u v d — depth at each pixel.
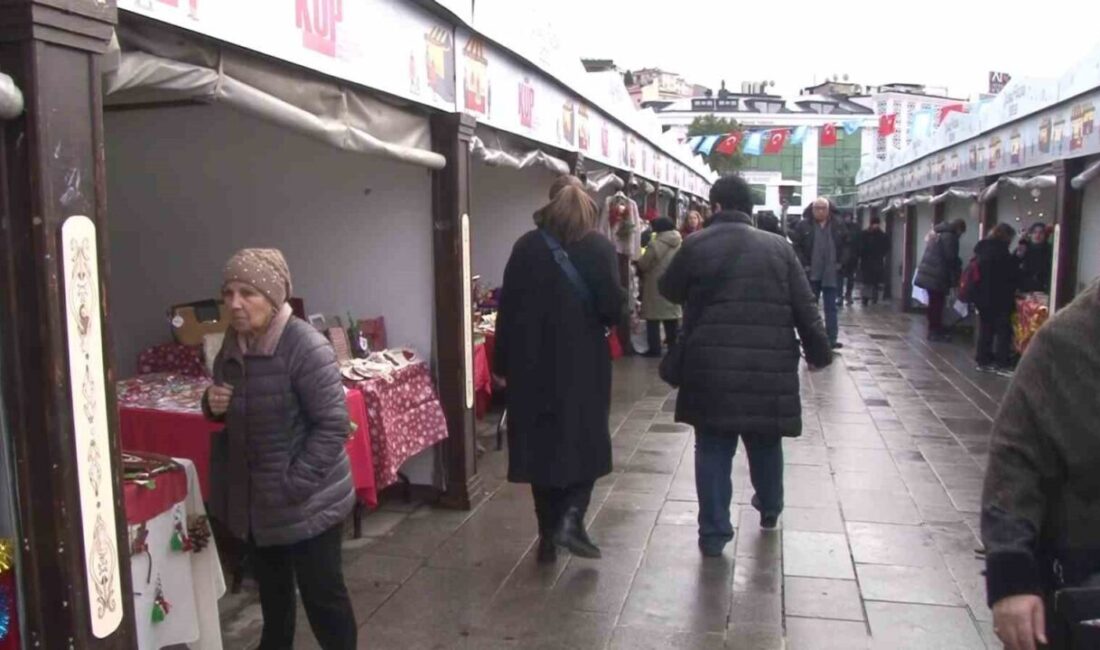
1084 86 7.34
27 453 2.35
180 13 2.83
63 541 2.37
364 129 4.33
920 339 13.27
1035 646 1.83
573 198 4.29
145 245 5.65
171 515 3.16
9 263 2.30
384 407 4.68
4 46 2.25
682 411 4.51
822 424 7.57
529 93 6.68
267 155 5.50
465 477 5.34
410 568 4.45
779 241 4.46
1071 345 1.85
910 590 4.18
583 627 3.81
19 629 2.41
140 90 3.18
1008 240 10.33
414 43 4.64
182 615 3.22
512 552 4.65
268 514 2.93
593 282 4.23
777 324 4.39
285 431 2.94
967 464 6.30
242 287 2.89
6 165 2.28
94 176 2.46
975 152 11.66
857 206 25.97
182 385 4.82
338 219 5.48
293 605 3.32
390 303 5.47
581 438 4.22
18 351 2.33
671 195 16.62
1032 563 1.85
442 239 5.29
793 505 5.39
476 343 7.09
